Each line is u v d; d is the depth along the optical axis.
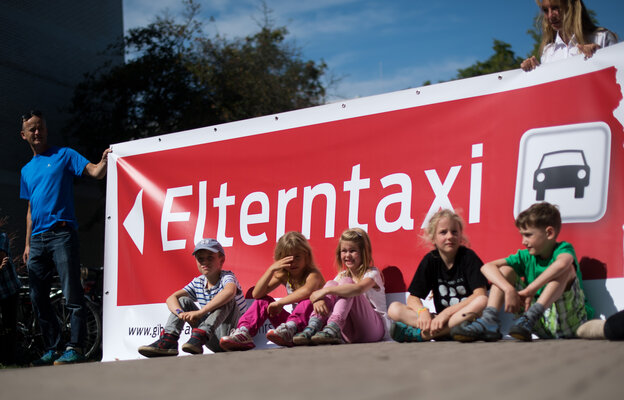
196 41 18.25
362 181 4.06
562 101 3.49
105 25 18.44
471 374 1.46
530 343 2.65
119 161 5.04
